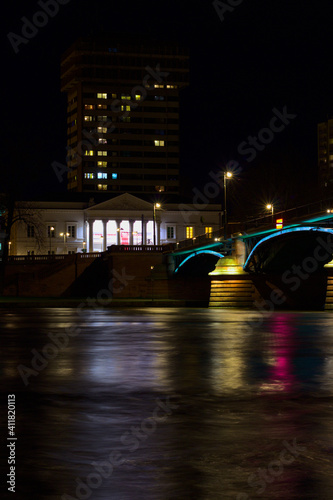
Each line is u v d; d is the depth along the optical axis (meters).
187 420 16.36
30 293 125.31
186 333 47.12
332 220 76.56
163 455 13.05
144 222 166.50
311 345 37.78
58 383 22.88
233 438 14.39
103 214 163.50
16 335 45.16
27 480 11.50
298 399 19.34
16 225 159.25
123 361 29.81
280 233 83.62
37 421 16.30
